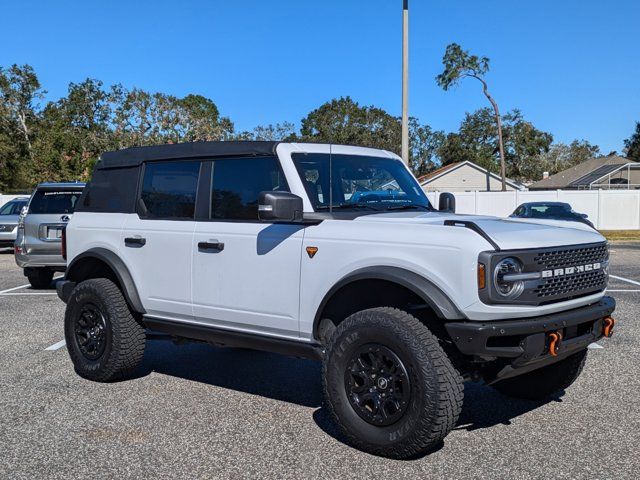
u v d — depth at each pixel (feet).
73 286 20.83
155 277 18.30
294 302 15.38
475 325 12.86
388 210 16.94
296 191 15.69
